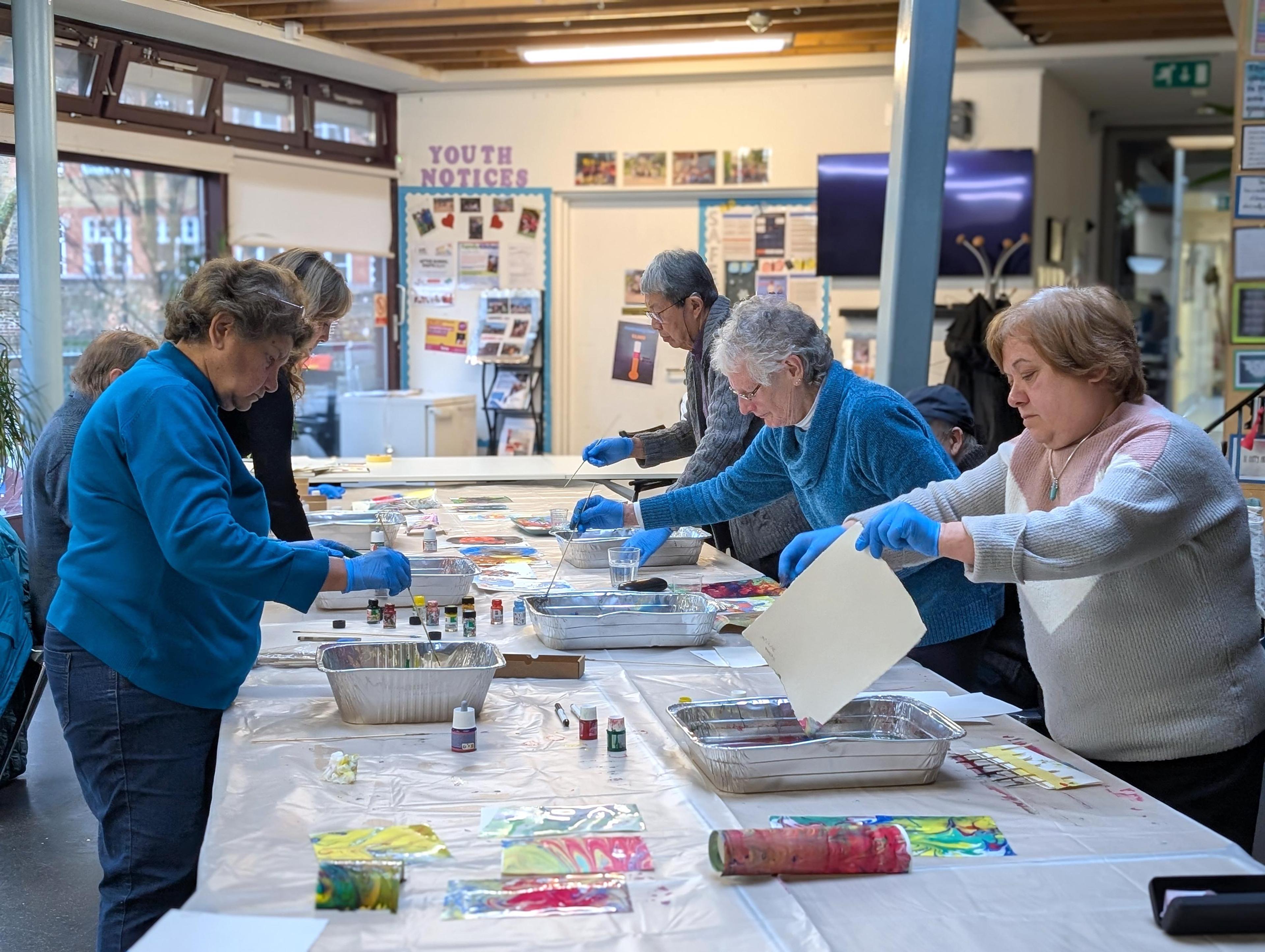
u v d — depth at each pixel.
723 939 1.15
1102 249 9.42
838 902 1.23
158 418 1.71
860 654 1.57
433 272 7.89
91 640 1.77
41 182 5.16
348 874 1.22
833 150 7.47
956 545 1.54
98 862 3.06
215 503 1.68
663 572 3.04
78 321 6.51
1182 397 10.19
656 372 7.96
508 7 6.16
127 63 6.30
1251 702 1.68
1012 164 7.17
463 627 2.37
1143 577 1.64
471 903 1.22
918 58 4.11
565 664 2.06
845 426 2.26
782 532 3.23
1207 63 7.05
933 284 4.23
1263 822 2.56
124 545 1.76
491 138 7.77
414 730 1.77
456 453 7.39
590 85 7.65
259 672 2.10
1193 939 1.16
